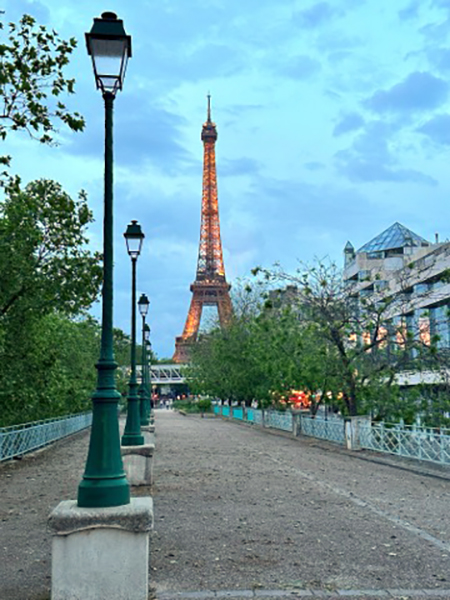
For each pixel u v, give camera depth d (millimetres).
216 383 58844
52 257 19828
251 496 12500
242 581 6668
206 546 8258
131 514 5688
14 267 18547
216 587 6461
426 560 7520
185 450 23750
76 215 19672
